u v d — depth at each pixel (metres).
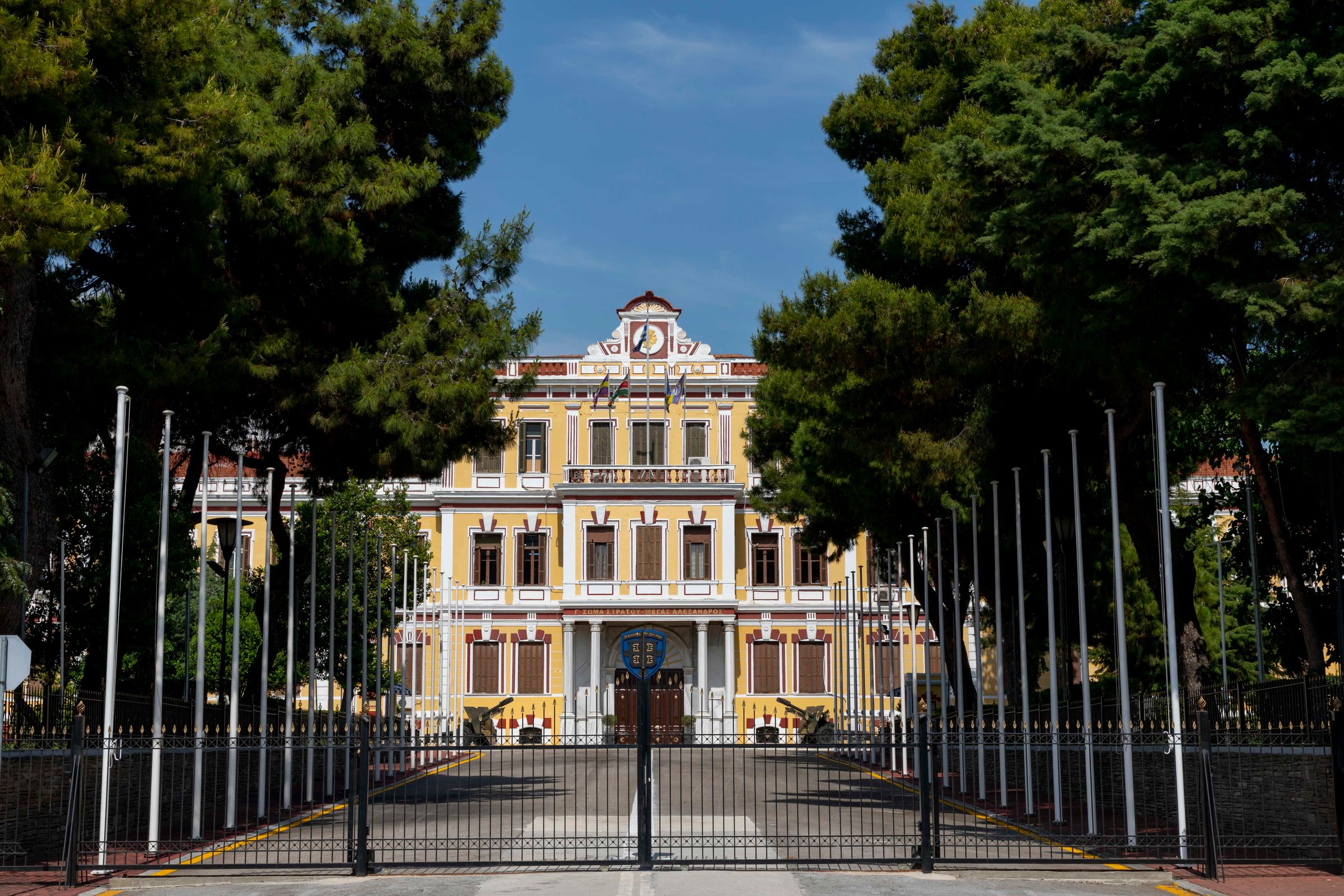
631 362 60.59
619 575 58.00
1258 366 19.22
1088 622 37.16
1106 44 20.14
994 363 24.67
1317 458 21.02
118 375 21.28
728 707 57.56
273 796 27.75
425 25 27.75
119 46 18.98
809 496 38.44
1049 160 18.80
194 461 28.97
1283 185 17.28
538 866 15.67
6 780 16.73
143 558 26.59
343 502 42.16
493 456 28.00
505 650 58.47
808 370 26.62
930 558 36.44
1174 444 29.20
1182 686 24.03
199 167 20.08
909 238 25.34
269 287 25.45
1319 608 26.97
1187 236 16.33
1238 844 17.48
